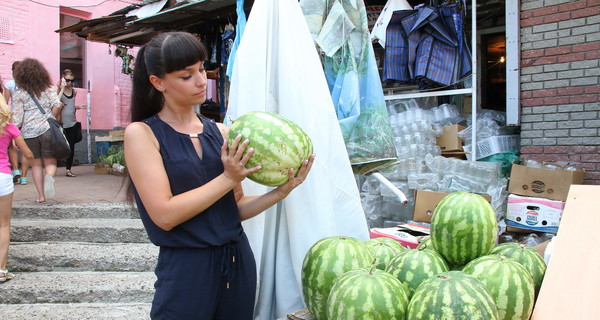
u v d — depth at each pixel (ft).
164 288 5.79
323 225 8.29
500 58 22.49
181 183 5.79
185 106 6.08
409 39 17.26
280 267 8.60
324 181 8.39
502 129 17.70
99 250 14.87
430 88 17.75
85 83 36.86
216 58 24.89
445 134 18.13
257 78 8.72
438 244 7.26
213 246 5.84
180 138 5.95
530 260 7.02
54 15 33.73
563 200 12.93
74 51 36.63
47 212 17.44
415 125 17.78
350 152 10.51
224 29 24.39
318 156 8.40
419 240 9.55
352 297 5.77
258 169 5.70
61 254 14.42
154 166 5.61
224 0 20.40
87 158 36.17
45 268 14.35
